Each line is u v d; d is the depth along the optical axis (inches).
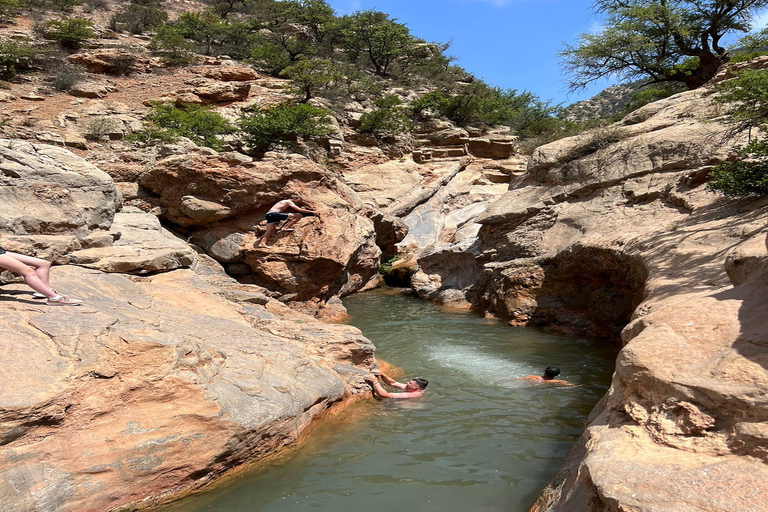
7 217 287.0
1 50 1080.8
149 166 572.7
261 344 280.2
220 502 187.5
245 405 218.1
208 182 536.7
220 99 1272.1
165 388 199.8
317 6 2217.0
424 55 2304.4
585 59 1125.7
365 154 1320.1
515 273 537.3
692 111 569.6
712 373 136.7
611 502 108.7
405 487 196.1
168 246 374.9
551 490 173.5
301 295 555.8
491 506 182.1
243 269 551.2
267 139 1111.0
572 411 274.8
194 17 1804.9
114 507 176.7
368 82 1720.0
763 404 119.0
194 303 321.7
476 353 405.7
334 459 220.8
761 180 351.3
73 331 203.3
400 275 808.9
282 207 534.6
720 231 337.4
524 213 601.3
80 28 1325.0
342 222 582.2
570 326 482.9
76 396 182.1
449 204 1269.7
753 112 372.2
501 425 256.7
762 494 96.3
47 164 339.6
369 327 506.0
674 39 1066.7
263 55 1598.2
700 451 120.3
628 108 1421.0
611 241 430.3
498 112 1710.1
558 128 1745.8
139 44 1520.7
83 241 329.1
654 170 515.8
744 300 175.5
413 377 343.6
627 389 157.6
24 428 166.7
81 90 1108.5
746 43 525.7
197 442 196.4
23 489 159.2
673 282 282.7
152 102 1118.4
